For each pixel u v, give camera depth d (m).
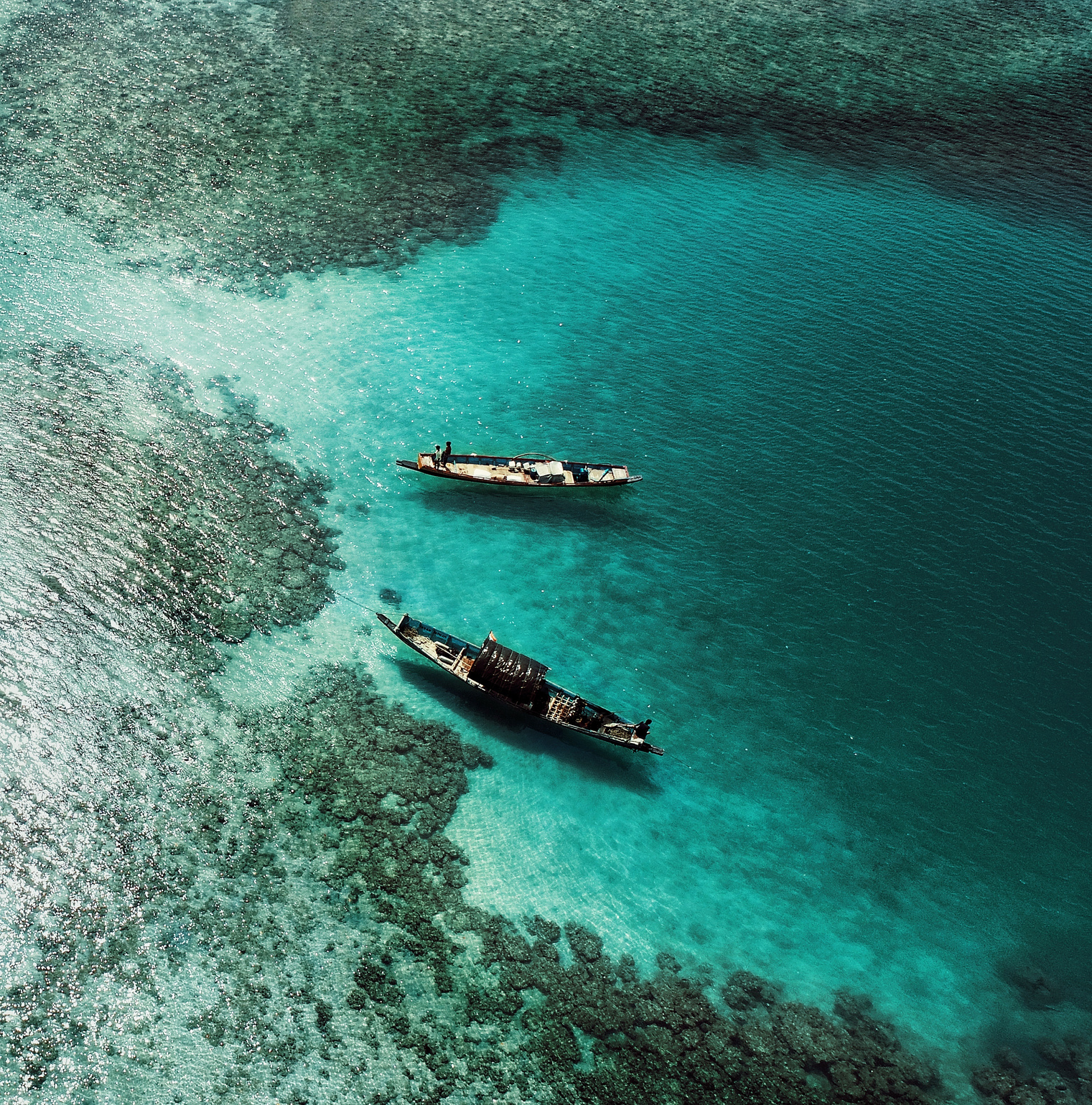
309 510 40.75
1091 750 36.38
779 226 62.19
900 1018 28.86
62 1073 24.53
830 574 41.59
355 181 60.25
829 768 35.25
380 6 79.50
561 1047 26.97
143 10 73.00
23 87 62.44
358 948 28.08
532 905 29.95
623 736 33.84
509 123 68.38
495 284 54.62
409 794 32.03
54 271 49.34
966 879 32.62
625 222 61.09
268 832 30.27
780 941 30.30
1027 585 41.59
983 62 84.06
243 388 45.41
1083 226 64.25
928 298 57.03
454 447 44.62
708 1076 26.97
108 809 29.88
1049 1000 29.80
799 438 47.62
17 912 27.22
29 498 38.28
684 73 77.44
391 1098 25.38
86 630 34.38
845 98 76.75
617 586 40.38
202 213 55.38
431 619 37.66
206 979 26.70
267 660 35.00
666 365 51.06
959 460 46.97
